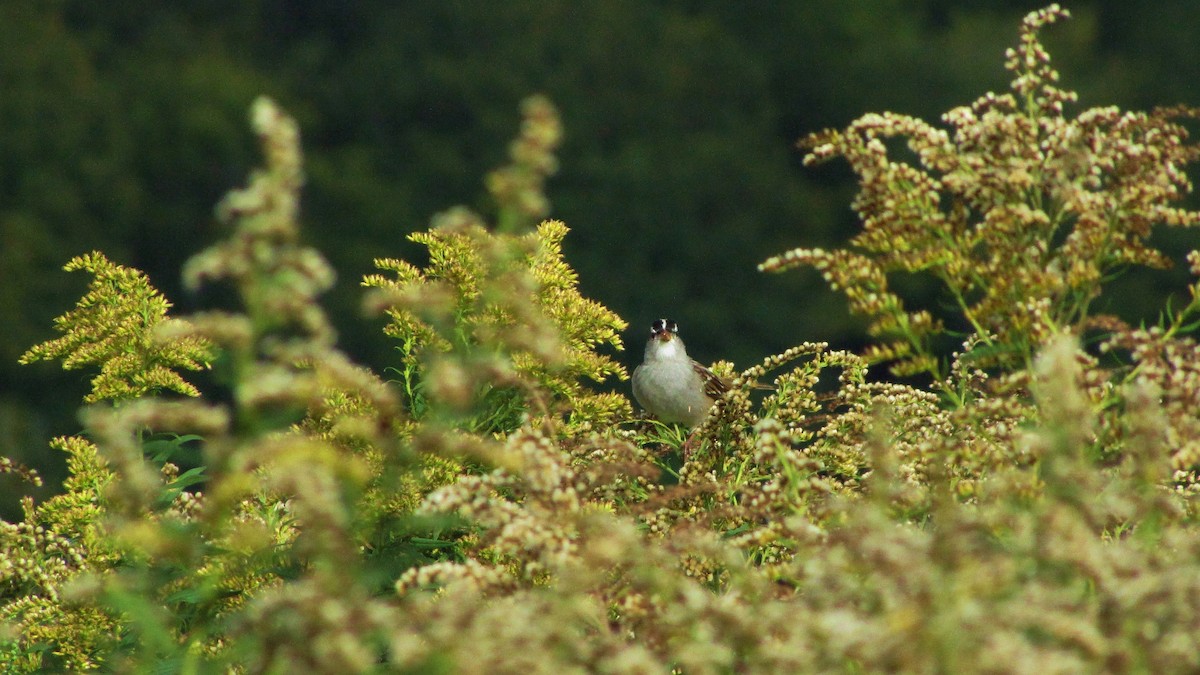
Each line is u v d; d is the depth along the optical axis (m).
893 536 6.70
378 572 8.09
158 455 9.85
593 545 7.29
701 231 68.69
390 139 71.00
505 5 74.75
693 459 11.60
